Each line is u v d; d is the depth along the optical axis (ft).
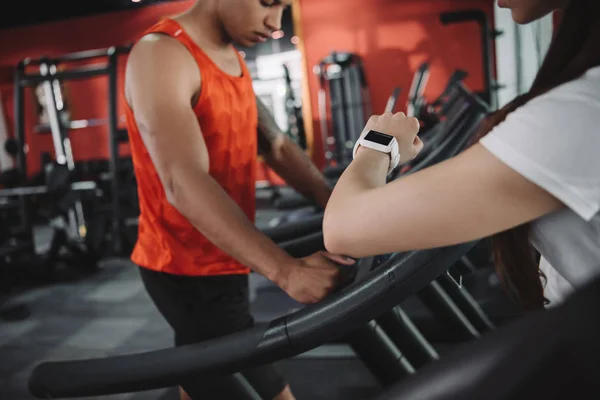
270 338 2.57
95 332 9.85
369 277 2.39
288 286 2.74
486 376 0.88
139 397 7.07
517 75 14.85
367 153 2.18
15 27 27.61
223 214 2.93
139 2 25.49
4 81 28.09
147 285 3.95
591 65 1.60
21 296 12.39
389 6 24.48
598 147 1.50
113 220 15.24
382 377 3.77
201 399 3.48
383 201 1.81
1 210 14.66
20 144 14.35
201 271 3.71
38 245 18.34
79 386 2.92
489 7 23.21
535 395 0.79
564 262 1.85
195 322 3.78
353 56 23.54
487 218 1.68
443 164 1.74
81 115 27.55
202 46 3.55
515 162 1.58
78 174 15.43
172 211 3.63
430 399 0.95
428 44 24.29
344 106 24.35
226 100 3.60
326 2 25.18
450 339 7.15
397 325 4.26
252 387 3.70
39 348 9.23
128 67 3.36
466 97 4.91
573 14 1.66
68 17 26.78
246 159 3.94
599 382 0.75
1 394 7.52
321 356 7.64
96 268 14.03
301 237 3.83
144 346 9.05
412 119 2.31
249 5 3.37
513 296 2.18
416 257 2.23
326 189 4.62
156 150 3.10
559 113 1.55
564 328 0.82
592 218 1.72
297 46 26.16
